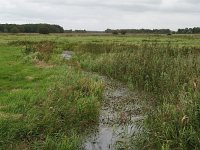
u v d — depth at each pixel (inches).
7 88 643.5
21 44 1897.1
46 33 5541.3
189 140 370.0
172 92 552.7
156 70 727.1
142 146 391.9
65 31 7573.8
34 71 844.6
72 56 1259.2
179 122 397.7
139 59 836.6
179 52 887.7
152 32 6604.3
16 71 845.2
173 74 652.1
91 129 466.0
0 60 1065.5
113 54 1044.5
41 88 629.3
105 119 512.4
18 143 391.9
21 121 433.1
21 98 541.3
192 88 476.1
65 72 820.6
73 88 609.3
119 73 845.8
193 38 2874.0
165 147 361.1
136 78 746.8
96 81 745.0
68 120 460.8
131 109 568.4
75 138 404.8
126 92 698.2
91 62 1041.5
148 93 679.1
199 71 627.5
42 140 402.6
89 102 527.8
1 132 399.2
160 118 428.5
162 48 922.1
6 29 6018.7
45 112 453.1
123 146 401.7
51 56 1223.5
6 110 478.3
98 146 408.8
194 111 406.3
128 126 478.3
